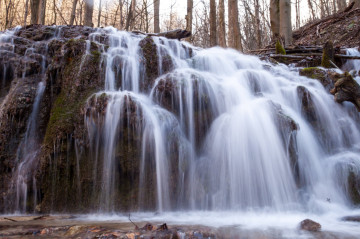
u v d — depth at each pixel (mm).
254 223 3174
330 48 8039
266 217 3582
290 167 4281
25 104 5016
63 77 5031
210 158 4598
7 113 4914
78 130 4172
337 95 5449
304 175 4613
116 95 4422
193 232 2576
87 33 8273
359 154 4914
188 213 3949
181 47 6969
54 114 4473
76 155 4137
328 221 3297
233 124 4645
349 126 5453
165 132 4414
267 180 4250
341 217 3520
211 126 4930
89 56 5113
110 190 4066
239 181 4305
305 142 4930
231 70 6785
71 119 4262
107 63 5188
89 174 4090
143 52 5855
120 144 4180
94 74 4977
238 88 5461
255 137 4438
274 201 4160
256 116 4590
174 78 5020
